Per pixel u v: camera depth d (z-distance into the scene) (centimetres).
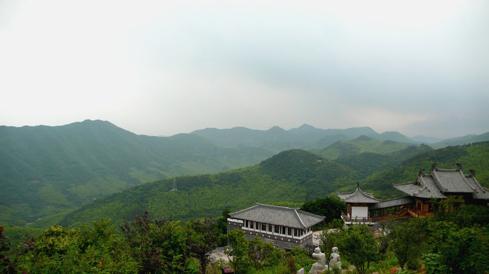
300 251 4850
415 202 6231
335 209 6838
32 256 2386
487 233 2564
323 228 6291
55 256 2456
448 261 2158
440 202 5362
